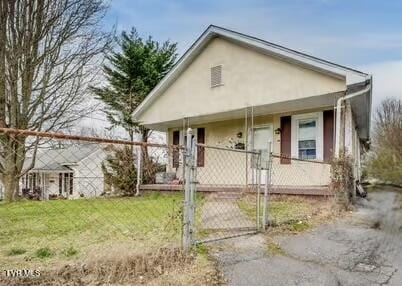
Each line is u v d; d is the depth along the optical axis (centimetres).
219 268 374
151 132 2166
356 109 1148
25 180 1672
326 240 509
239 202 827
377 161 2398
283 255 433
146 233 497
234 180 1275
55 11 1116
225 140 1334
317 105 1054
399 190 1452
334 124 1024
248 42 1073
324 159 1043
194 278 341
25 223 602
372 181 2138
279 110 1140
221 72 1180
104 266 337
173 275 343
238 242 469
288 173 1125
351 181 919
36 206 852
